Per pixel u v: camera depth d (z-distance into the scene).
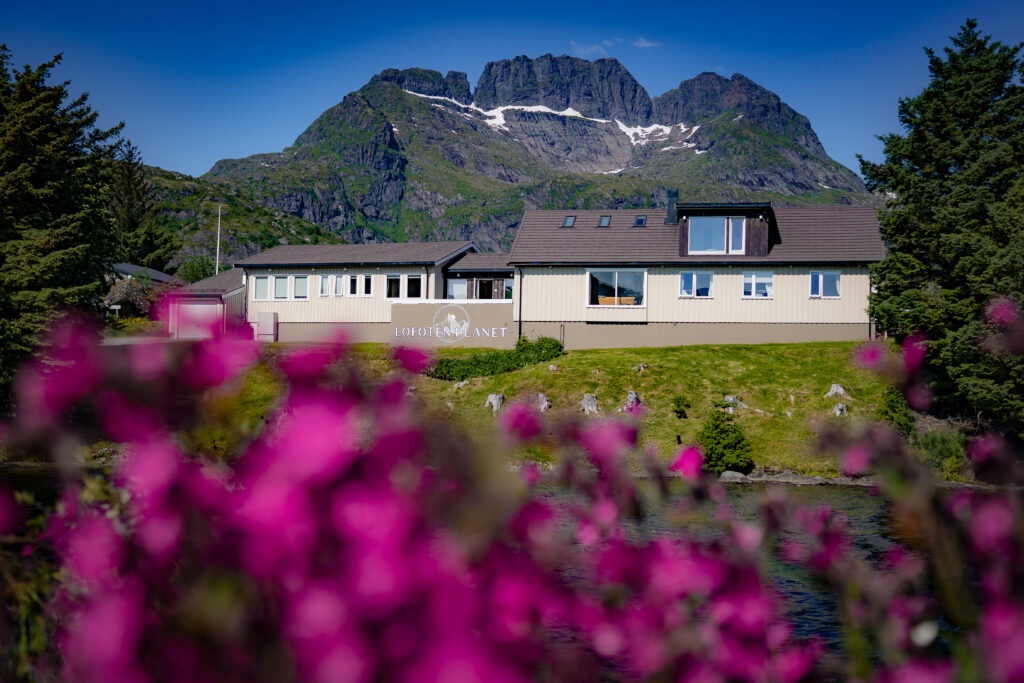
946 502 2.60
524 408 2.89
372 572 1.76
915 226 27.98
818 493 19.30
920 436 21.94
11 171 28.25
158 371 1.99
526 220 42.66
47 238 27.48
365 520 1.82
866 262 36.09
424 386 32.34
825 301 36.69
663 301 38.16
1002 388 20.88
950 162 28.45
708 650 2.57
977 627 2.34
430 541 1.96
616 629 2.42
